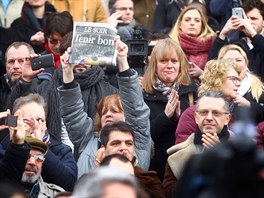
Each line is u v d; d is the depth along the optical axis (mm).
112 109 20453
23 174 17781
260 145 21188
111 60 20375
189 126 20828
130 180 10094
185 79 22672
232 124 20469
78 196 10094
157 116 21703
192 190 9461
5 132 19297
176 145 19828
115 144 18438
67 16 25062
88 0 29734
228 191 9352
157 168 21641
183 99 22500
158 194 18766
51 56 22016
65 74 20562
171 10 29375
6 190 10812
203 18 25984
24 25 27875
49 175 18766
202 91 21531
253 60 25266
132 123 20359
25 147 17516
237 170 9359
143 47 23125
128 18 27656
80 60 20391
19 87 22000
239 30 25422
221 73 21438
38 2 28078
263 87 23266
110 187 9938
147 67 22844
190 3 29031
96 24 20562
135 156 19266
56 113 21500
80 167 20438
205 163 9422
